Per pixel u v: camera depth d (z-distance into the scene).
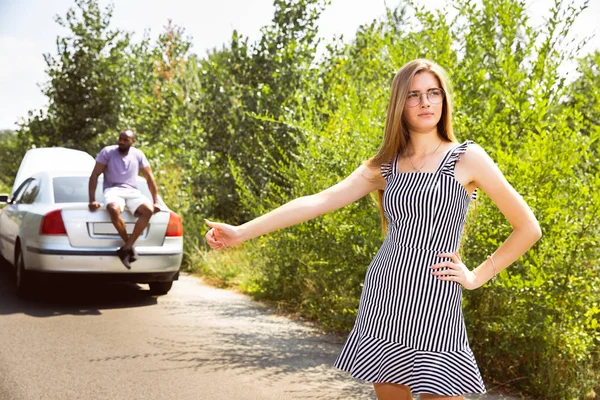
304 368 5.66
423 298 2.73
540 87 5.77
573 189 5.50
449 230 2.76
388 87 7.25
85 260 7.63
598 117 6.43
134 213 7.87
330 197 3.03
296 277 8.06
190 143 13.44
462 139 6.14
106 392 4.83
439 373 2.68
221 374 5.39
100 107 19.02
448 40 6.61
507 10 6.34
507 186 2.77
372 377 2.80
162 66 20.55
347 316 6.90
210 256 10.80
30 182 9.21
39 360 5.57
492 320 5.46
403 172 2.87
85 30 18.84
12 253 8.88
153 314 7.59
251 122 12.09
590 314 5.12
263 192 10.54
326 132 7.56
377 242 6.23
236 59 12.27
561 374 5.20
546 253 5.24
